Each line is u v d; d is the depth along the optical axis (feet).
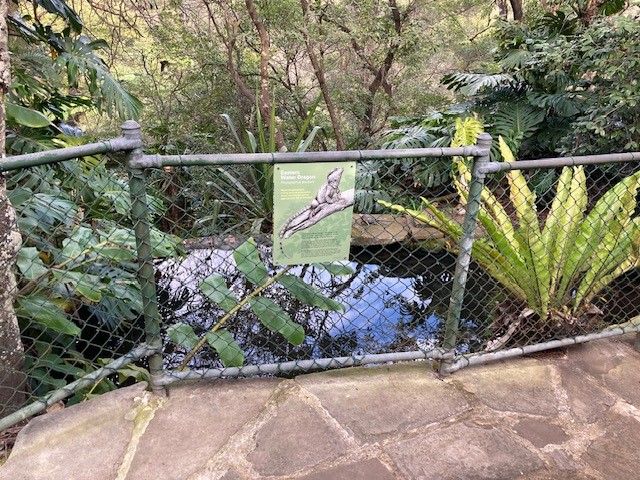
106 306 8.02
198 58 20.02
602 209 7.05
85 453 4.82
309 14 17.25
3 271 5.37
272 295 9.65
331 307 6.96
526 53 16.25
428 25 20.67
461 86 18.15
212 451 4.90
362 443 5.09
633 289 10.21
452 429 5.31
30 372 6.03
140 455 4.82
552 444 5.16
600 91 12.50
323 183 4.99
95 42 11.22
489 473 4.77
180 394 5.65
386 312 10.41
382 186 15.61
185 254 8.16
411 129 17.74
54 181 7.91
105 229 7.93
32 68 10.59
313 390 5.79
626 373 6.31
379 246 12.91
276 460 4.83
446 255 12.46
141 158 4.58
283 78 21.75
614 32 11.16
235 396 5.66
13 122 8.36
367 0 18.07
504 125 16.48
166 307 9.96
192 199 11.48
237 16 19.07
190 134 18.56
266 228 11.85
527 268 6.95
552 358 6.59
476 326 9.44
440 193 14.71
